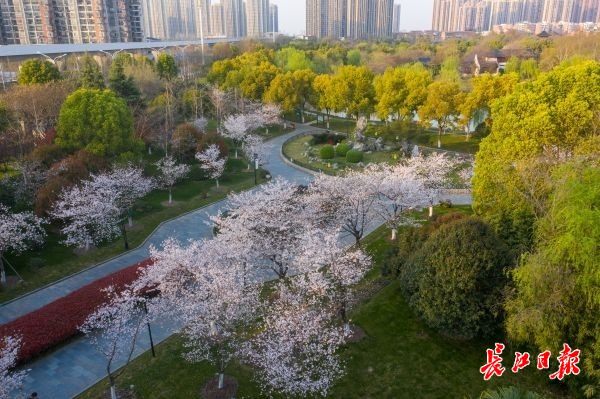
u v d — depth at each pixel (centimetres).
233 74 6788
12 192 3291
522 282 1708
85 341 2102
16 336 1970
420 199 2894
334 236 2155
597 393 1546
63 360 1980
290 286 2208
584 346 1596
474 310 1844
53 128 4341
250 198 2873
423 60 11056
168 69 7544
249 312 1895
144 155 4619
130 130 3956
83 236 2864
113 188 3053
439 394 1747
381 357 1928
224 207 3641
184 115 5703
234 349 1944
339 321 2098
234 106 5922
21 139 3947
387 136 5153
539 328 1603
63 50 7475
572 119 2320
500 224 2314
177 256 2061
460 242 1912
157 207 3594
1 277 2542
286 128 6369
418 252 2097
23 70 5269
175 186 4031
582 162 1886
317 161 4825
